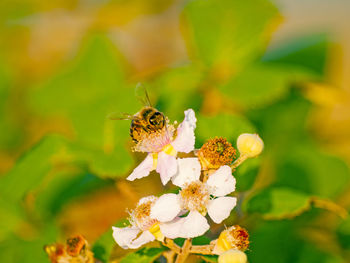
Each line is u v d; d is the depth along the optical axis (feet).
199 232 0.92
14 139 1.51
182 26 1.31
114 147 1.16
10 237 1.15
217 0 1.30
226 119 1.08
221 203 0.93
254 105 1.24
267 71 1.27
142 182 1.12
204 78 1.28
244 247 0.92
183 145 0.96
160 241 0.97
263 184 1.29
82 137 1.18
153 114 1.01
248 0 1.30
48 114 1.39
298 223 1.22
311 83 1.28
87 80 1.39
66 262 0.97
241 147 0.96
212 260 0.95
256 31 1.29
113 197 1.28
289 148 1.35
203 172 0.96
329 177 1.30
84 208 1.26
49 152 1.14
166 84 1.26
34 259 1.13
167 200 0.93
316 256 1.18
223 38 1.29
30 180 1.13
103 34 1.41
